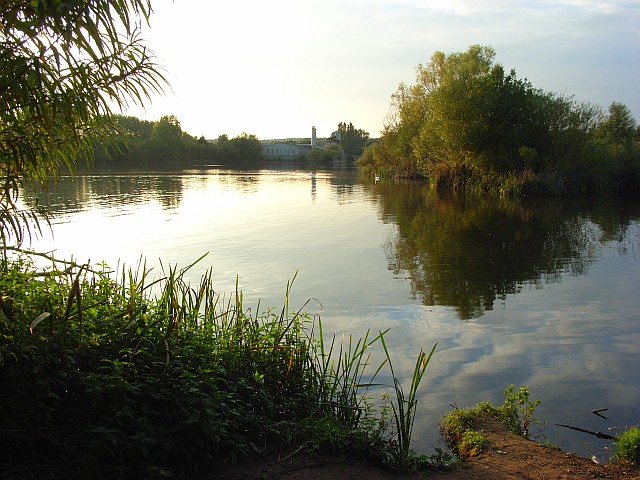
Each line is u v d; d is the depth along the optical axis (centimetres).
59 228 1634
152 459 331
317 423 427
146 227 1702
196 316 492
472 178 3850
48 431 320
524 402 521
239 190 3506
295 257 1281
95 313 399
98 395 323
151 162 8700
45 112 327
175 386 360
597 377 619
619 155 3572
